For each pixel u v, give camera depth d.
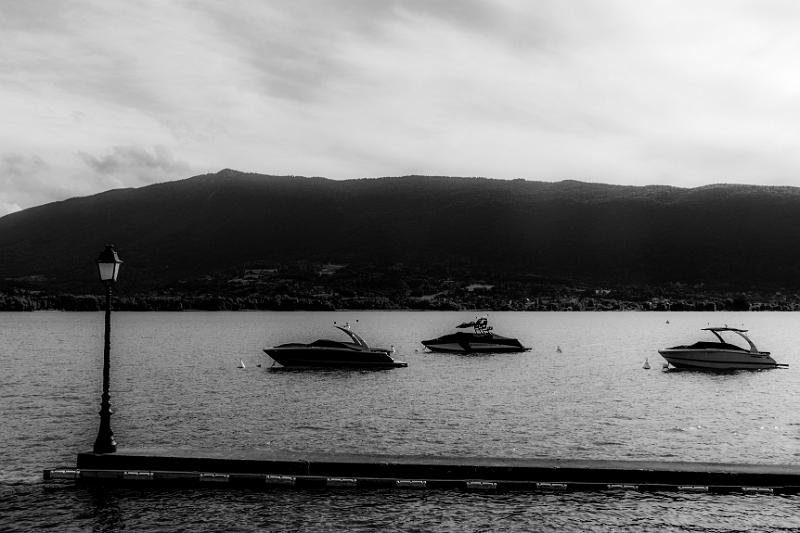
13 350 103.31
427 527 23.98
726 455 34.06
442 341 96.81
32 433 37.69
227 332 171.12
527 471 27.25
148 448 29.38
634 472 27.16
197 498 26.12
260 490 26.88
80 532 23.44
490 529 23.89
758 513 25.09
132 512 24.94
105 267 27.53
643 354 97.19
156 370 72.56
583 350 105.75
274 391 55.50
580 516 24.83
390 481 27.22
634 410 46.47
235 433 38.31
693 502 25.95
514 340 97.50
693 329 192.25
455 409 46.47
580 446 35.59
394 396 52.81
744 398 52.66
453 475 27.33
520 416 43.78
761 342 140.62
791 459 33.41
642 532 23.73
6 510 25.06
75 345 116.62
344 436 37.66
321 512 25.02
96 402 48.66
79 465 27.69
